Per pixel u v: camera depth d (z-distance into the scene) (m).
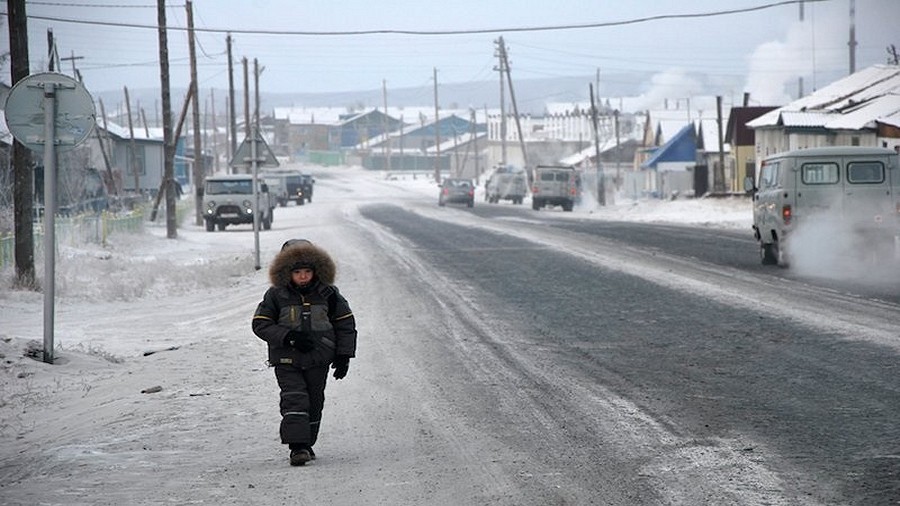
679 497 11.49
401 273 41.66
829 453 13.33
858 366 19.41
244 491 12.05
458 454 13.74
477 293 34.16
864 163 38.81
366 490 12.02
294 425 13.17
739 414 15.82
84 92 20.81
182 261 51.72
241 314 30.61
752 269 39.69
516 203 139.38
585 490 11.85
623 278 37.31
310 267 13.45
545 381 19.06
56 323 29.38
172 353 23.36
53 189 21.25
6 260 39.41
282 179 143.25
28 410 17.83
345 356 13.63
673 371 19.67
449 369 20.59
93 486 12.41
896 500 11.22
